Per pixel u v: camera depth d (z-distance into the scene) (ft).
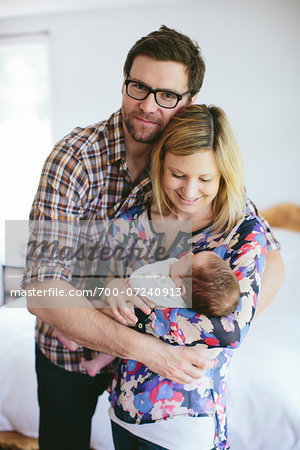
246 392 4.43
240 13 9.17
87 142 3.51
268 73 9.31
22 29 10.32
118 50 9.92
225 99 9.58
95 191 3.65
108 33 9.89
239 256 2.97
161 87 3.25
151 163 3.50
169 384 2.96
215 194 3.30
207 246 3.31
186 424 2.90
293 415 4.23
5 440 5.23
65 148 3.42
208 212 3.49
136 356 2.95
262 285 3.43
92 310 3.13
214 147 3.13
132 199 3.74
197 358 2.85
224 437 3.10
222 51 9.39
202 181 3.19
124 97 3.45
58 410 4.09
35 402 5.13
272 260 3.71
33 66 11.16
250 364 4.67
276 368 4.60
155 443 2.97
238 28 9.23
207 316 2.73
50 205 3.31
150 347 2.92
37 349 4.19
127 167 3.65
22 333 5.64
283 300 6.49
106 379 4.11
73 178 3.42
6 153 11.37
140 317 3.03
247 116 9.57
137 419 2.98
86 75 10.20
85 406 4.14
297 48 9.10
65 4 9.44
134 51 3.34
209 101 9.64
